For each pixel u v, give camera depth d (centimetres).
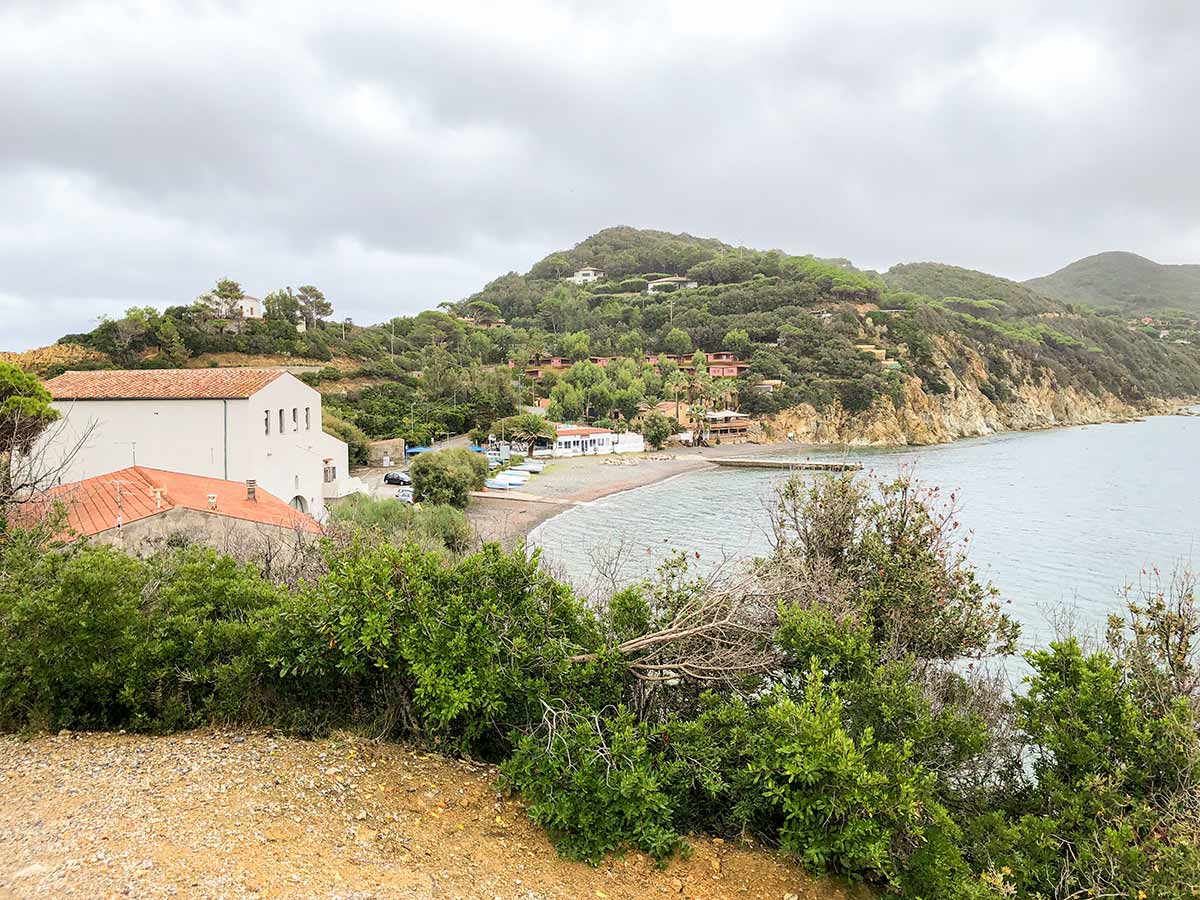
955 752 746
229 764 735
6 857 543
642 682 831
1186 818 596
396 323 17675
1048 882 597
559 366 16388
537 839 679
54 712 829
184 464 3209
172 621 874
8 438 2350
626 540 4712
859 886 646
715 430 13662
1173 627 787
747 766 696
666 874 648
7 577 958
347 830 636
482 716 812
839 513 1098
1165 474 8338
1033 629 2642
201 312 11362
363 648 796
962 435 15400
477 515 5772
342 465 4453
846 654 807
